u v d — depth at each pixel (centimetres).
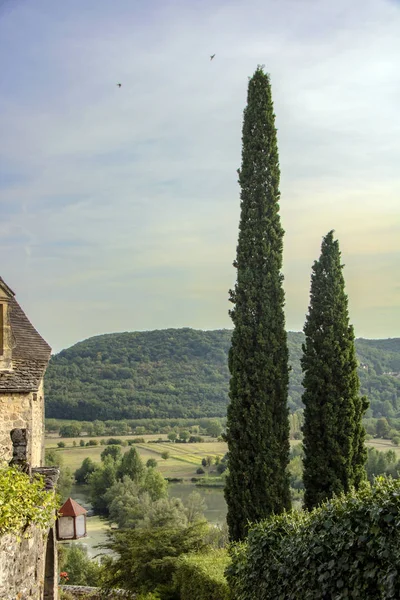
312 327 2019
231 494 2011
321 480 1928
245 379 2042
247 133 2197
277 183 2173
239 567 1250
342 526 900
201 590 1585
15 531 872
